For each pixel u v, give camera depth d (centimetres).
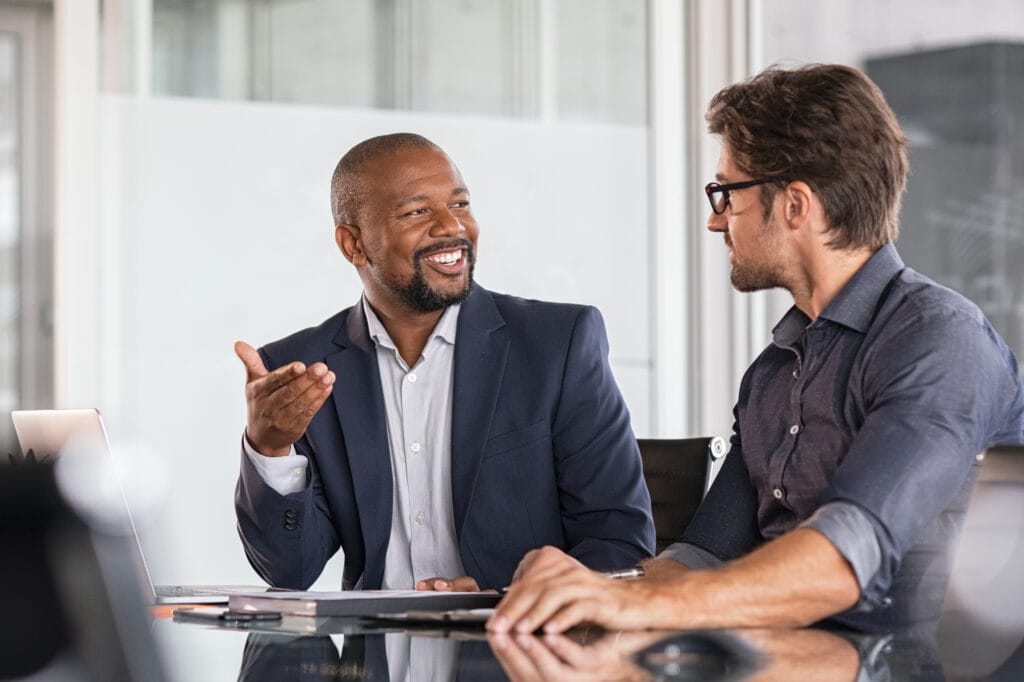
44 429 229
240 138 564
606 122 620
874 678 141
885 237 240
